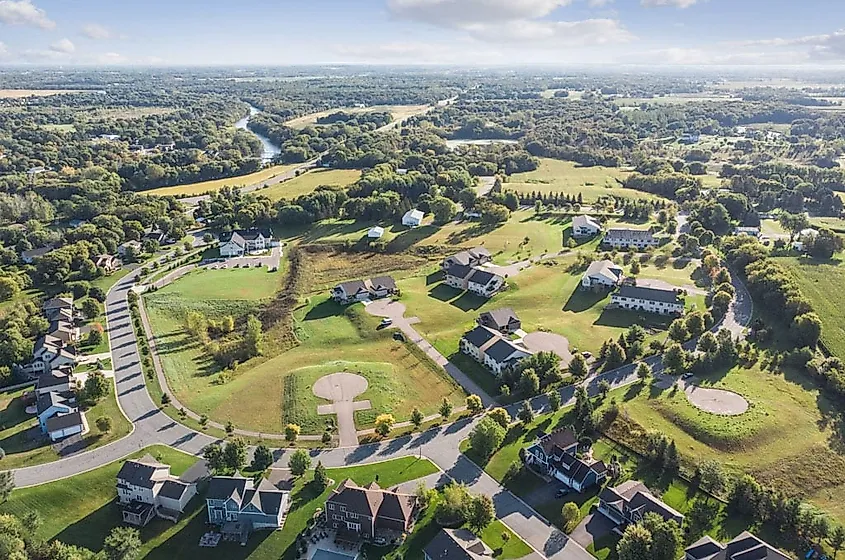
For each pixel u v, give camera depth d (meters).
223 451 114.50
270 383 145.38
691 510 104.31
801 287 191.50
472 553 91.12
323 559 96.50
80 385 145.50
